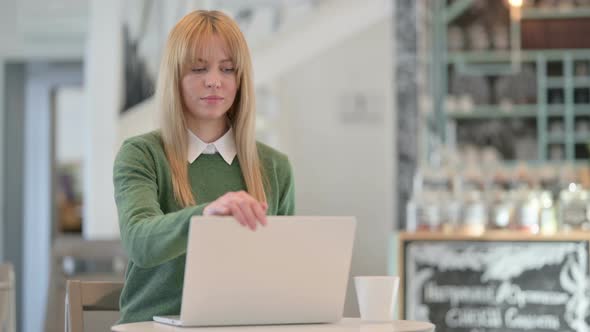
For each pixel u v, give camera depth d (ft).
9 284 8.02
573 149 21.76
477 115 21.84
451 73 21.98
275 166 7.25
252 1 19.97
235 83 6.63
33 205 22.74
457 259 13.47
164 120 6.63
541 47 21.97
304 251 5.39
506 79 21.99
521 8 22.02
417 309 13.47
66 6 21.72
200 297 5.23
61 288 13.65
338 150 20.06
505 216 13.89
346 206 20.04
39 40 21.94
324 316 5.62
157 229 5.53
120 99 19.90
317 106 20.08
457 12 21.99
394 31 19.97
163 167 6.63
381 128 19.99
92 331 9.11
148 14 19.76
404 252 13.61
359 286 6.21
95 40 20.02
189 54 6.46
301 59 20.08
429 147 20.27
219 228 5.12
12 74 22.57
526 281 13.32
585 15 21.94
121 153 6.56
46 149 22.74
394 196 19.89
